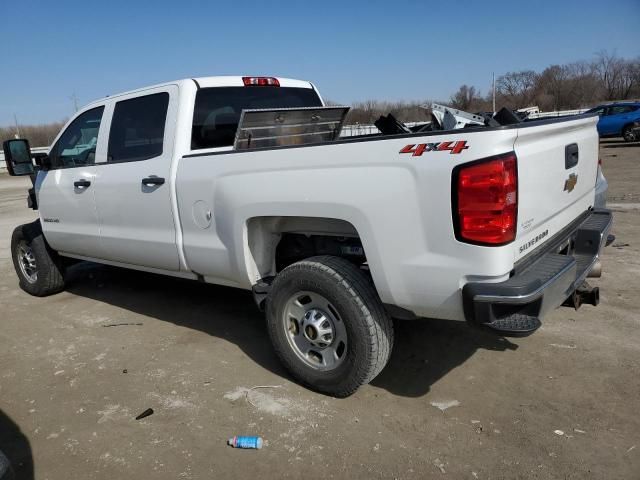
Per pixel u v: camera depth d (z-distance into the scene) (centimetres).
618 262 585
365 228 295
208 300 546
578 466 269
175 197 404
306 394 350
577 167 351
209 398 351
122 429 322
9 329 501
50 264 582
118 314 523
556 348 393
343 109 464
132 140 451
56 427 329
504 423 307
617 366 362
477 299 261
